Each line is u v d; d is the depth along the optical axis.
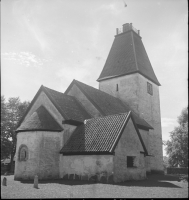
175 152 28.52
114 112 24.38
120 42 34.31
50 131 18.58
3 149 27.02
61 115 19.67
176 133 27.31
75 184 14.49
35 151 17.78
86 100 23.84
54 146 18.47
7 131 25.77
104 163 15.89
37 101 21.83
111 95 30.72
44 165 17.67
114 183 15.01
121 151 16.55
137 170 18.00
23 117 22.45
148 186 14.23
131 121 18.34
